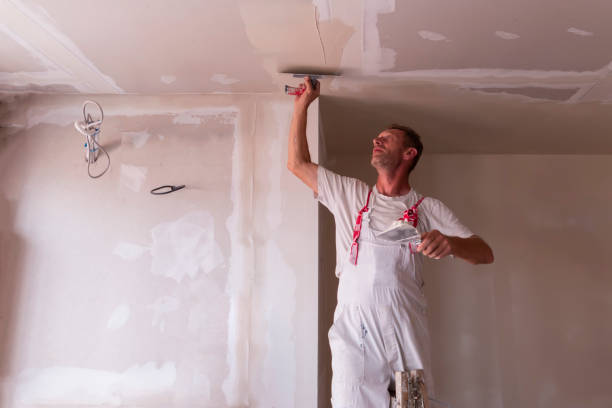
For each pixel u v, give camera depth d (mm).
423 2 2297
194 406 2873
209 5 2354
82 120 3271
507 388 4090
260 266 3031
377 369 2115
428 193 4465
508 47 2680
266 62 2883
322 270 3602
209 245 3076
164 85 3188
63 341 2982
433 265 4312
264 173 3164
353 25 2490
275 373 2889
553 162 4516
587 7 2305
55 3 2350
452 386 4090
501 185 4477
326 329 3955
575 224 4395
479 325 4203
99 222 3129
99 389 2916
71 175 3195
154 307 3006
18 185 3189
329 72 2992
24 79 3119
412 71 2971
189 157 3205
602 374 4117
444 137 4113
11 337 2996
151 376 2920
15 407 2908
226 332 2957
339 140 4176
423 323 2227
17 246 3109
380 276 2176
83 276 3061
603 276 4301
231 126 3248
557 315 4227
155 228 3109
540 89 3199
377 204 2330
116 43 2699
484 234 4379
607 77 3012
